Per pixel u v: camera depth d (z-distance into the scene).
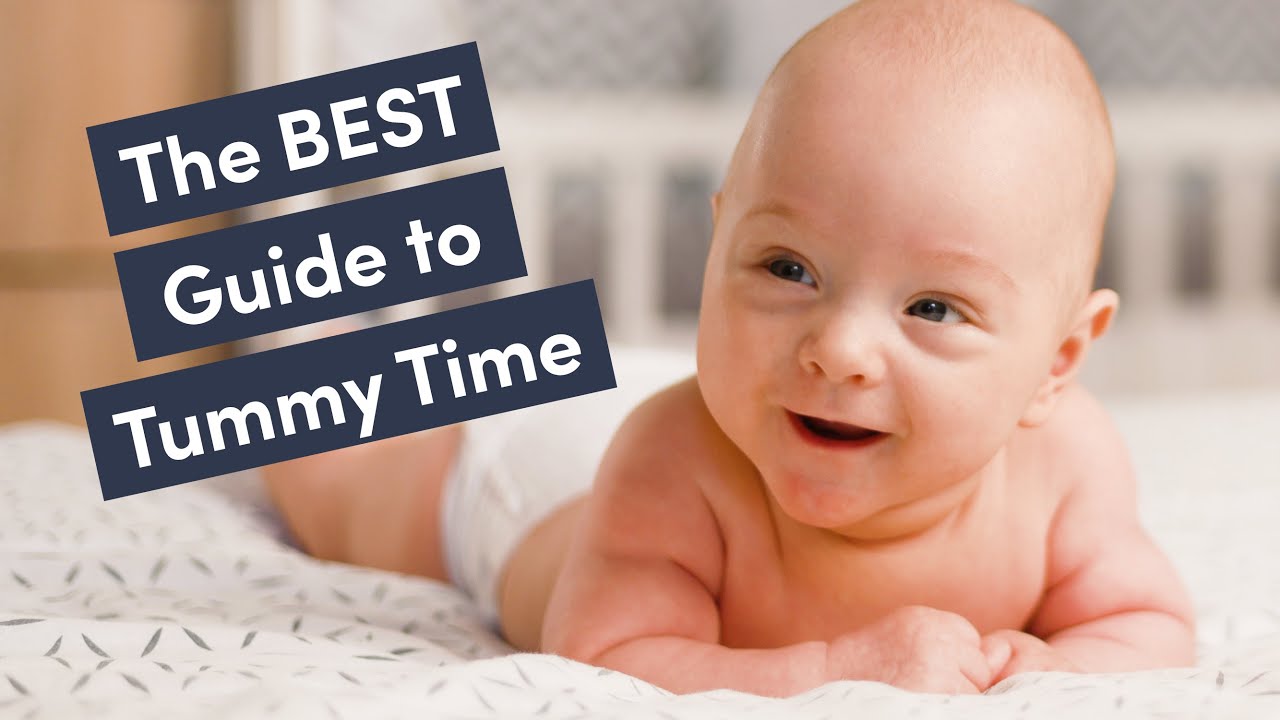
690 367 1.38
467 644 0.83
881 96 0.61
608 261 3.05
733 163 0.66
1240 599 0.94
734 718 0.53
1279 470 1.49
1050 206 0.62
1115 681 0.59
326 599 0.90
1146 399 2.99
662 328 3.04
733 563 0.74
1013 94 0.62
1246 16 3.24
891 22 0.64
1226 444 1.67
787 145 0.61
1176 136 2.93
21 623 0.63
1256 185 2.96
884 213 0.59
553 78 3.10
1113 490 0.78
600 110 2.79
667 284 3.05
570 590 0.74
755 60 3.13
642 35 3.13
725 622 0.76
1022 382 0.64
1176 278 3.07
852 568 0.72
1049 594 0.78
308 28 2.45
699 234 3.06
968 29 0.64
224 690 0.55
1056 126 0.63
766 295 0.62
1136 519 0.80
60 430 1.56
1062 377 0.71
